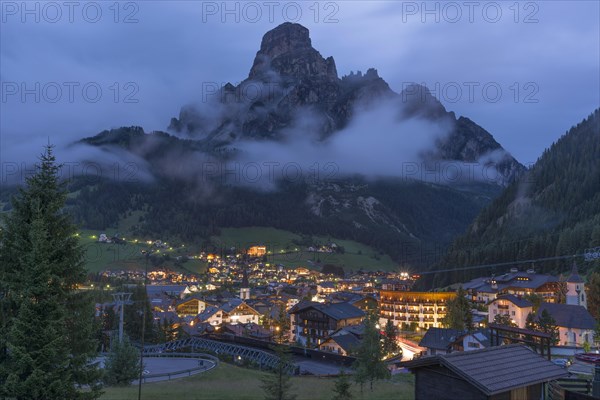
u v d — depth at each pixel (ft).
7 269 91.56
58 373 90.07
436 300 489.26
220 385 171.01
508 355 81.15
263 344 279.69
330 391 165.17
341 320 409.69
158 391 155.74
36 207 92.89
